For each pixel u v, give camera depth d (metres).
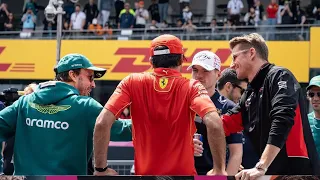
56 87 4.94
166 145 4.47
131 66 21.61
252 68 4.84
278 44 20.97
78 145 4.85
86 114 4.86
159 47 4.62
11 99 7.50
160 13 25.47
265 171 4.30
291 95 4.43
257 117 4.75
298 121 4.59
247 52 4.84
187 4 26.61
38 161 4.84
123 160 8.42
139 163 4.55
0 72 22.25
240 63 4.86
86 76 5.15
